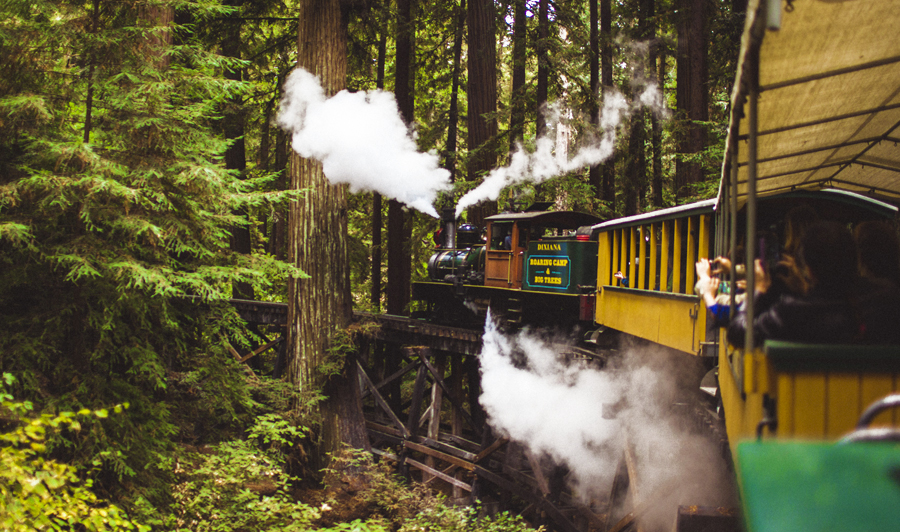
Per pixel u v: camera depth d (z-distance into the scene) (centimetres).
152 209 633
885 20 178
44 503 429
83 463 567
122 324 635
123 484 603
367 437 1127
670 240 631
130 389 639
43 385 595
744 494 86
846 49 197
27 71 582
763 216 497
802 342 210
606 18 1623
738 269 325
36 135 583
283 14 1748
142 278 584
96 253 567
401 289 1652
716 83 1386
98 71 610
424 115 2020
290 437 1015
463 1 1728
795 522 80
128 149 630
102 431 574
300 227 1101
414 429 1188
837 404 199
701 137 1162
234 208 724
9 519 391
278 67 1788
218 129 1664
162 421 664
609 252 836
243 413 927
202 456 710
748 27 175
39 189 553
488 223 1188
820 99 244
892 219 432
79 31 602
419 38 1841
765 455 90
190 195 667
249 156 2377
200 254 670
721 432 506
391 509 950
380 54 1827
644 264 709
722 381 397
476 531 823
